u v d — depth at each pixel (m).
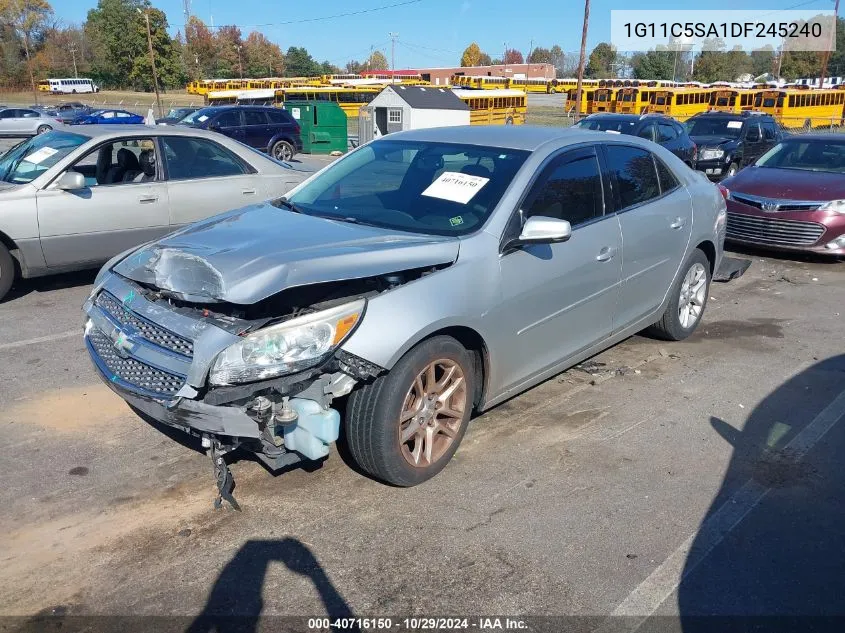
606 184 4.66
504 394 4.08
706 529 3.36
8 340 5.62
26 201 6.36
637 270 4.91
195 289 3.17
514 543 3.22
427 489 3.63
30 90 79.12
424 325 3.33
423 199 4.12
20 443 4.01
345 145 28.36
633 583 2.98
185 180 7.25
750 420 4.51
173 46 87.88
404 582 2.95
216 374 2.98
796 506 3.58
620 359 5.51
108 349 3.56
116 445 4.02
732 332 6.26
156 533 3.24
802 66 89.19
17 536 3.20
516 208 3.93
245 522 3.33
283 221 3.97
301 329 3.05
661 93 39.75
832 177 9.02
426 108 27.28
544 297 4.08
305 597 2.85
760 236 8.92
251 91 40.94
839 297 7.48
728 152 18.16
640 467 3.91
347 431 3.45
